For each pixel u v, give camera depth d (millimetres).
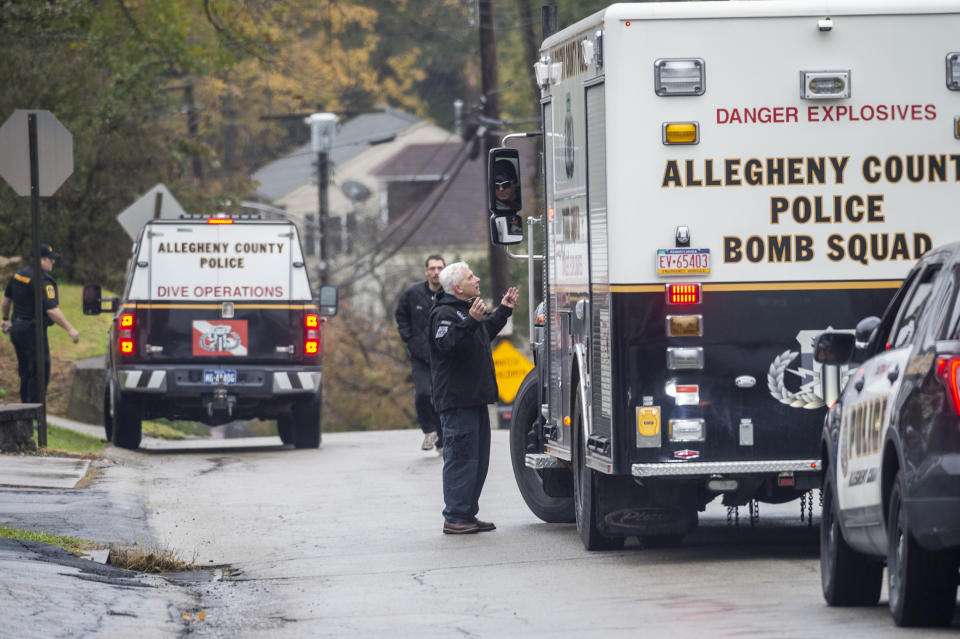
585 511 37562
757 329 34781
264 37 106125
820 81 34719
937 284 26078
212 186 163750
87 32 103125
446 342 41750
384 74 190000
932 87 35000
